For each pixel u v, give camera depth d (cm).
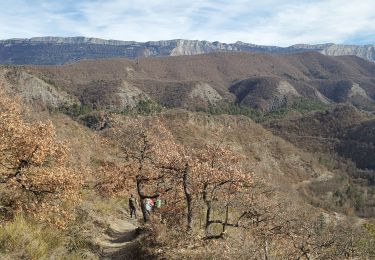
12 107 2073
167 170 1812
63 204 1648
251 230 1584
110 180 2017
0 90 2809
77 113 14312
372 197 12988
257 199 1792
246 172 1808
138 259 1465
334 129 19975
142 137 2020
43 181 1214
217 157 1753
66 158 1405
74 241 1402
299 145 18988
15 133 1239
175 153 1762
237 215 2258
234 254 1336
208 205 1650
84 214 1820
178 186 1898
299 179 13300
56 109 15062
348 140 18425
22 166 1247
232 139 12150
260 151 12888
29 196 1286
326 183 13638
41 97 15762
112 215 2222
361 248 1419
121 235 1878
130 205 2420
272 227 1669
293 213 1877
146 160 2011
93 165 2705
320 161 16525
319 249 1329
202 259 1379
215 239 1537
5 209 1261
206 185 1634
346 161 16950
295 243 1348
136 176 1977
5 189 1329
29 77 16188
